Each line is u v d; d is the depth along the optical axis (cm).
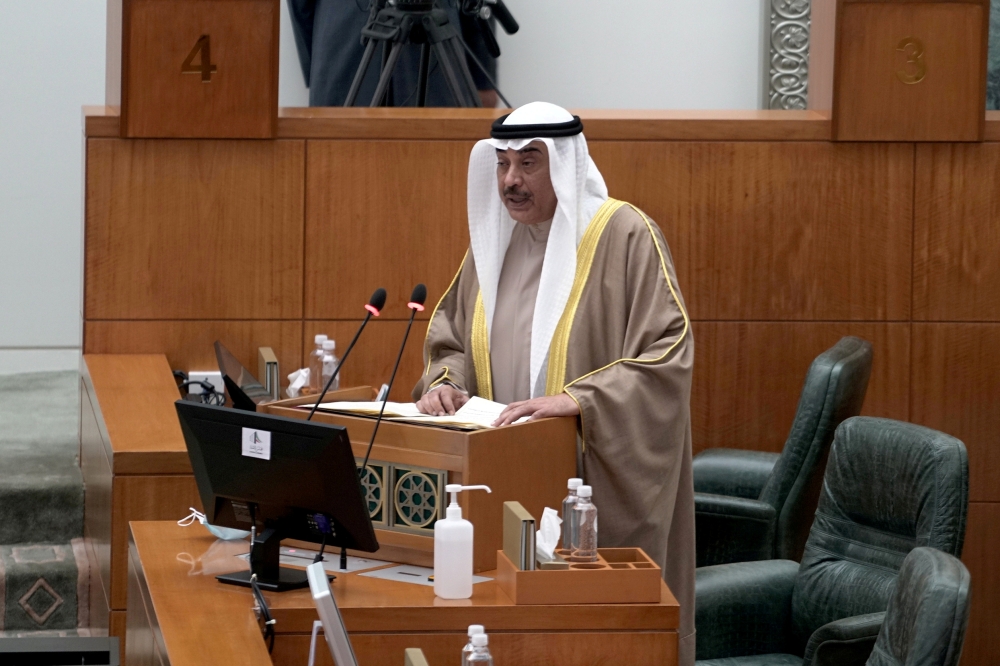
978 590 1720
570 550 921
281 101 2347
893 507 1201
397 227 1661
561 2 2361
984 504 1717
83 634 1427
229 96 1608
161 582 927
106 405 1406
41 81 2238
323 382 1619
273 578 924
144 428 1330
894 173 1681
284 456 898
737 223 1680
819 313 1694
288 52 2341
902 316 1700
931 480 1165
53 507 1545
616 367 1105
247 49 1603
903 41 1652
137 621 999
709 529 1457
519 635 891
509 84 2366
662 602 903
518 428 1002
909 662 898
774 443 1708
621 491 1100
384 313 1666
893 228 1688
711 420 1703
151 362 1596
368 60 1858
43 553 1498
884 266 1692
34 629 1439
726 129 1669
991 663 1725
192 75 1598
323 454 883
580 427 1084
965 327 1702
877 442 1221
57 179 2258
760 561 1336
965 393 1708
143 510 1255
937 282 1695
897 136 1666
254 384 1421
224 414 921
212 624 846
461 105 1872
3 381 2139
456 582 901
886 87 1658
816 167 1678
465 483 960
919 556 952
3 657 855
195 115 1605
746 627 1261
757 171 1675
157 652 858
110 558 1259
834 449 1260
